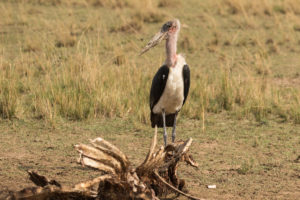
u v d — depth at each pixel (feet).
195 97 60.70
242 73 73.67
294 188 34.24
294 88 66.23
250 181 35.60
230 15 113.60
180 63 39.32
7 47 84.17
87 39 89.97
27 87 61.21
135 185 28.19
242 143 45.16
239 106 58.03
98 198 27.61
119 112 53.83
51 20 102.99
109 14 111.14
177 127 50.26
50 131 47.67
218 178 36.17
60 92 55.57
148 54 81.46
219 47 89.76
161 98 40.01
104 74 63.52
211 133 48.26
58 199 26.63
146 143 44.75
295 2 120.37
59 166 38.01
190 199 31.73
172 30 39.11
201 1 125.49
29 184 33.86
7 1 119.24
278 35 98.99
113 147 28.19
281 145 44.60
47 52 77.61
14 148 42.27
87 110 52.75
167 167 31.48
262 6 117.39
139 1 118.62
